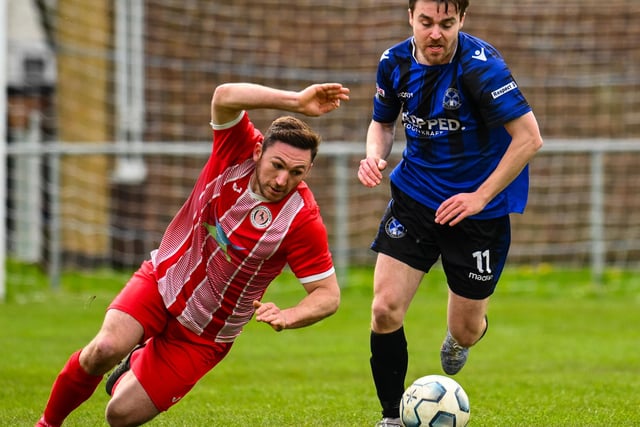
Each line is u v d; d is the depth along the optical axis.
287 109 15.69
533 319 38.94
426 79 18.25
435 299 43.94
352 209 51.22
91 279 46.72
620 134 51.94
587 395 23.50
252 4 50.62
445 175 18.80
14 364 27.62
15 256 50.84
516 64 51.53
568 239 52.22
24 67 53.59
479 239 19.08
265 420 20.27
